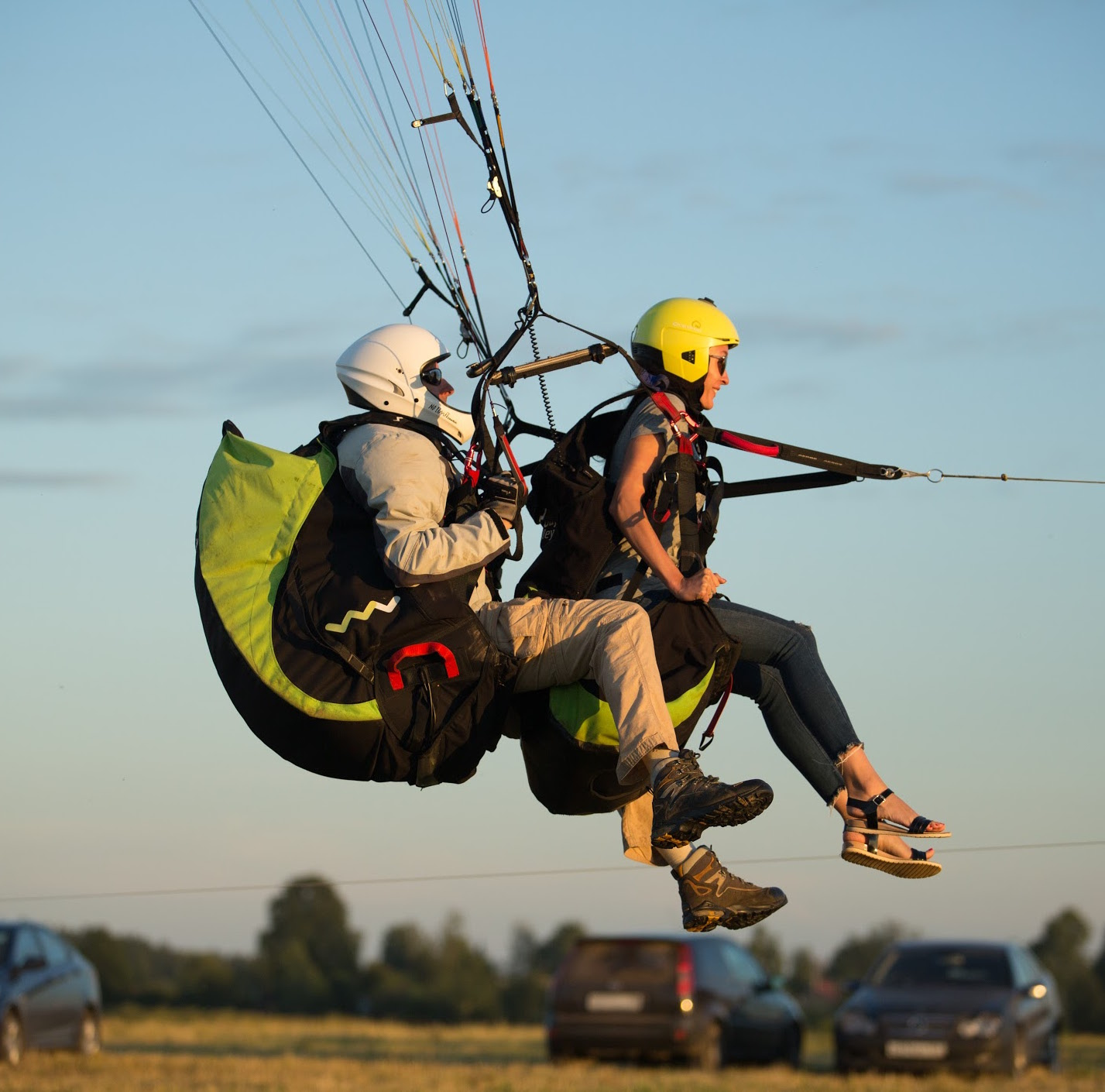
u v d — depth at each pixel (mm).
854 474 15836
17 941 58719
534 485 15617
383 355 15219
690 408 15375
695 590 14312
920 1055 58000
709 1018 61312
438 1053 78812
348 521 14680
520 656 14688
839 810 15664
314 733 14383
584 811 15859
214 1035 96188
